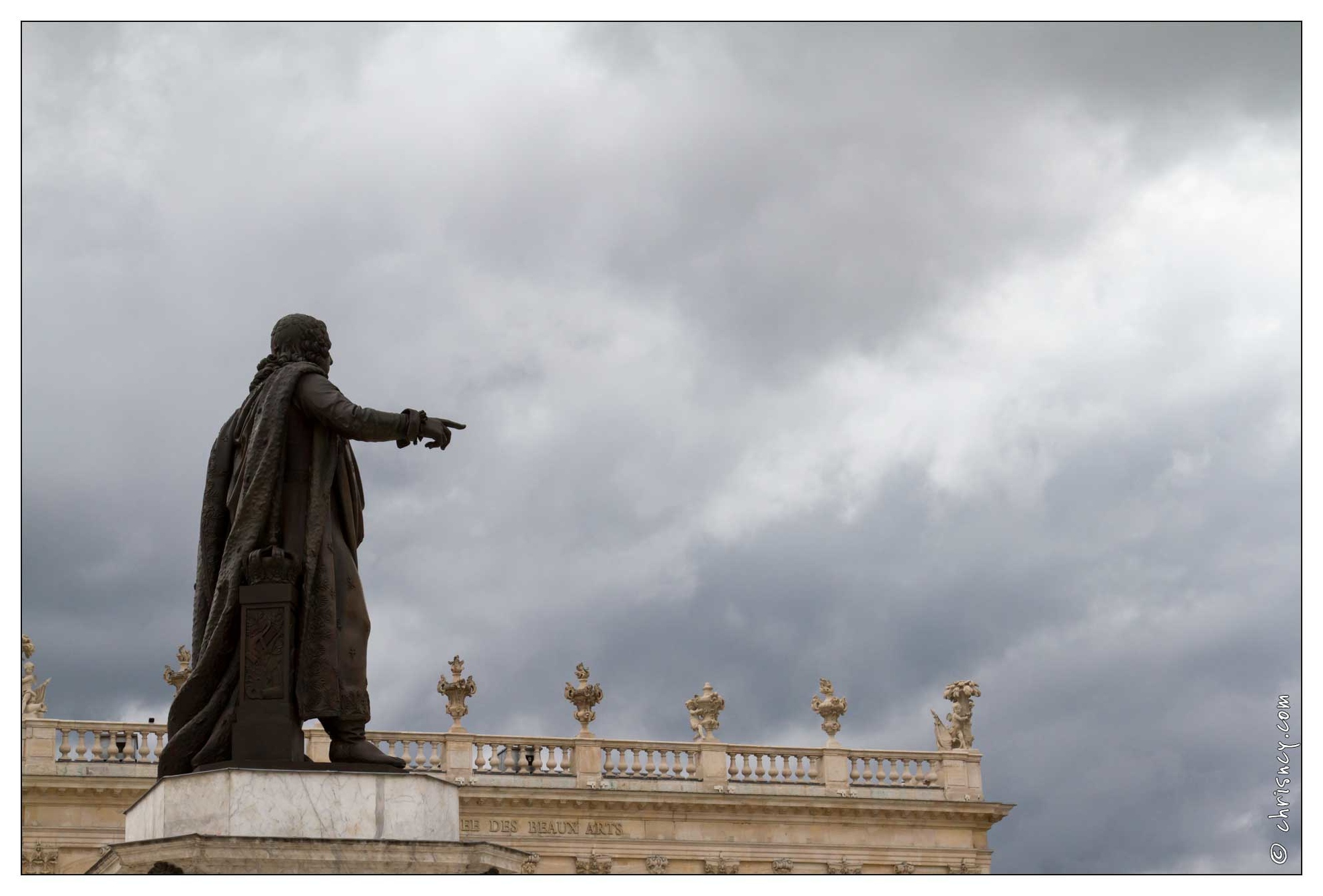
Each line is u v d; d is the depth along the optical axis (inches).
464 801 2748.5
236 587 577.6
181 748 569.3
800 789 2967.5
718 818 2901.1
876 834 2977.4
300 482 591.5
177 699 573.6
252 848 529.3
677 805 2864.2
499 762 2815.0
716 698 2977.4
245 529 581.6
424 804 559.2
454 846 550.6
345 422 586.6
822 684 3021.7
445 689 2807.6
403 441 589.6
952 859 3004.4
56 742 2497.5
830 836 2955.2
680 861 2856.8
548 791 2787.9
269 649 570.9
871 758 3021.7
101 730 2524.6
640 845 2844.5
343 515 600.4
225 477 605.6
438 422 591.8
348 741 578.6
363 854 539.2
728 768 2945.4
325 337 622.5
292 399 594.9
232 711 570.6
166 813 546.6
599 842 2819.9
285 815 542.3
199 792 543.8
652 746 2906.0
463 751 2783.0
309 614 577.0
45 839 2455.7
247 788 541.3
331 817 545.6
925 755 3053.6
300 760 568.7
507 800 2773.1
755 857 2903.5
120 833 2491.4
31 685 2517.2
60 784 2464.3
